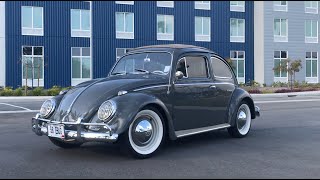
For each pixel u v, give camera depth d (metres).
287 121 11.95
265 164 6.45
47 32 33.97
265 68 41.59
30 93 26.23
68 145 7.59
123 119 6.26
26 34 33.34
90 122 6.40
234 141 8.49
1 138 8.84
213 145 8.02
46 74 34.00
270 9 41.81
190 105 7.59
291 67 36.28
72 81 35.00
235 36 41.50
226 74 8.74
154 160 6.64
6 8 32.62
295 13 43.12
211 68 8.26
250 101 9.11
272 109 15.86
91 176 5.65
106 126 6.22
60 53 34.47
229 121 8.57
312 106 17.23
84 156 6.92
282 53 42.62
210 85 8.07
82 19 35.12
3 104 19.56
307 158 6.90
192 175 5.74
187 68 7.71
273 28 42.06
